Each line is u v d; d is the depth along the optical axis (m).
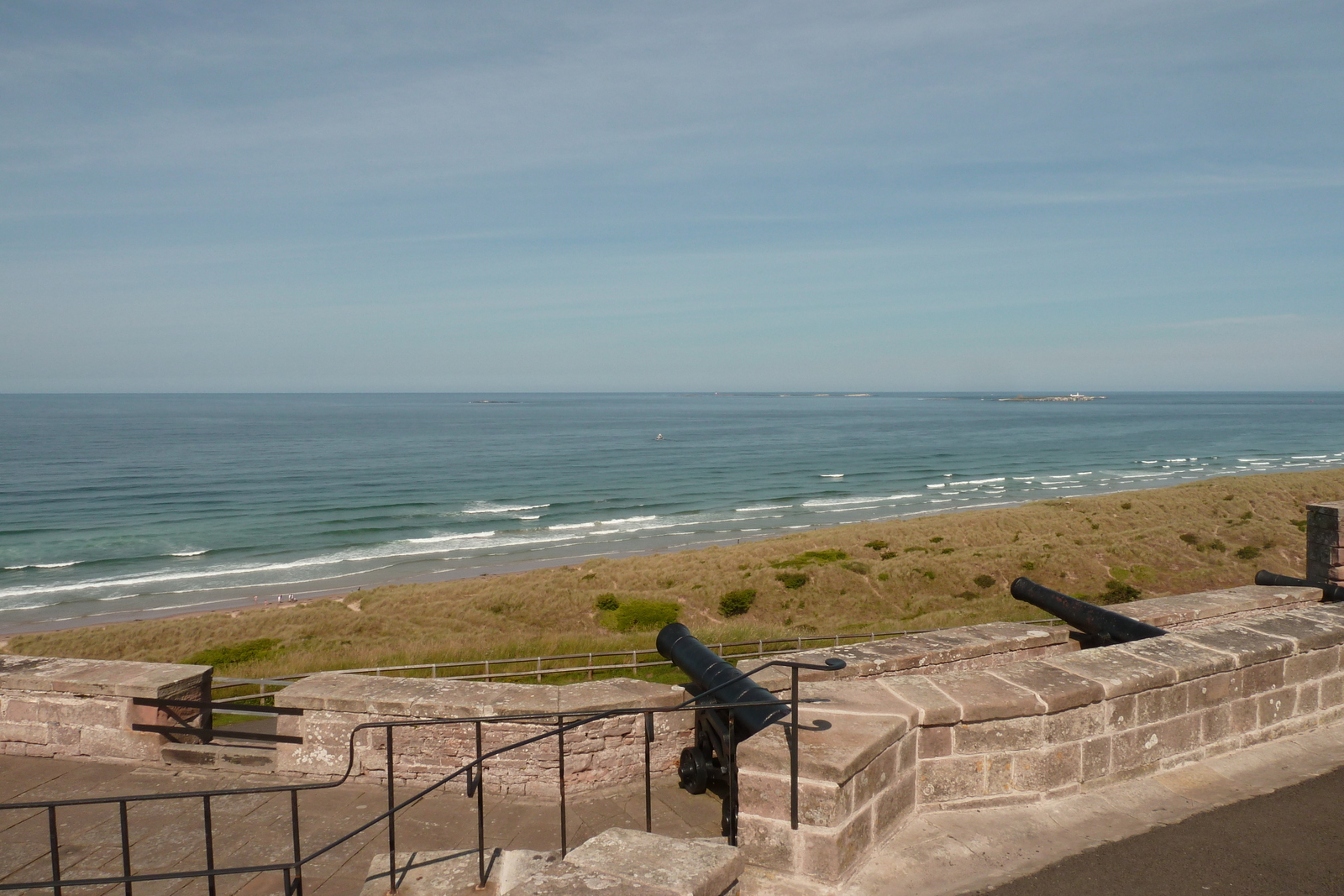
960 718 4.01
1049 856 3.73
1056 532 44.50
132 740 6.36
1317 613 5.68
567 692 6.56
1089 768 4.25
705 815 6.03
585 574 39.03
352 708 6.26
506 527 64.00
